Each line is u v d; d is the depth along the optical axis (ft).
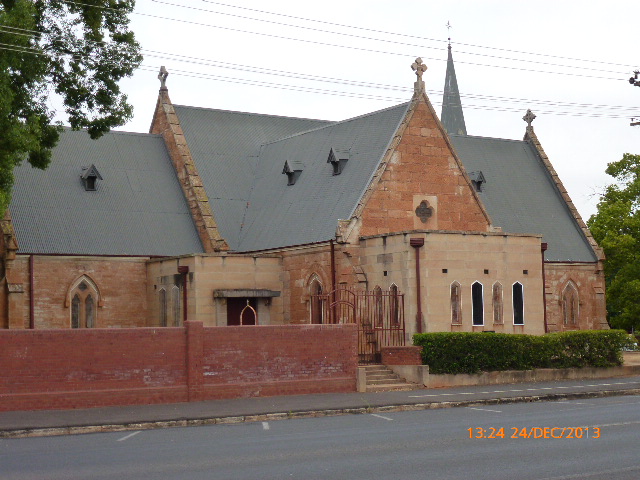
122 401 102.06
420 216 147.43
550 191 208.54
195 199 164.76
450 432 77.77
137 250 155.84
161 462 63.72
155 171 171.01
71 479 57.26
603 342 136.46
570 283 195.52
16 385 97.35
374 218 142.72
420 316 129.90
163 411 96.53
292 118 194.90
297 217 154.61
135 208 162.30
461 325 133.28
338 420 92.12
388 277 134.72
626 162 216.54
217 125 183.32
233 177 175.22
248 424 90.22
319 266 144.77
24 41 106.63
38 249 146.72
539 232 195.52
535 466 59.52
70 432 85.35
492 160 206.49
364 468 59.57
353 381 117.08
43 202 154.30
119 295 154.40
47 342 98.94
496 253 137.90
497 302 138.00
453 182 151.53
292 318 150.51
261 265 151.64
